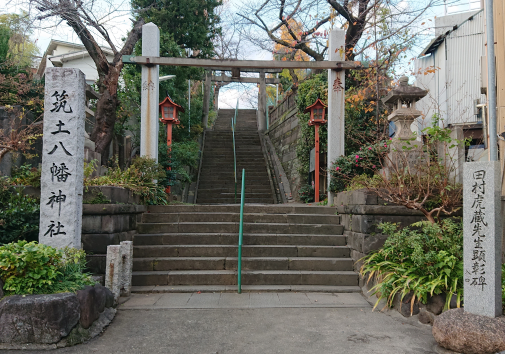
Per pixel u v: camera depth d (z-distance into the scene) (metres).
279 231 6.32
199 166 13.88
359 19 9.88
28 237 4.88
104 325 3.72
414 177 5.30
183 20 13.21
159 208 6.81
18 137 5.36
